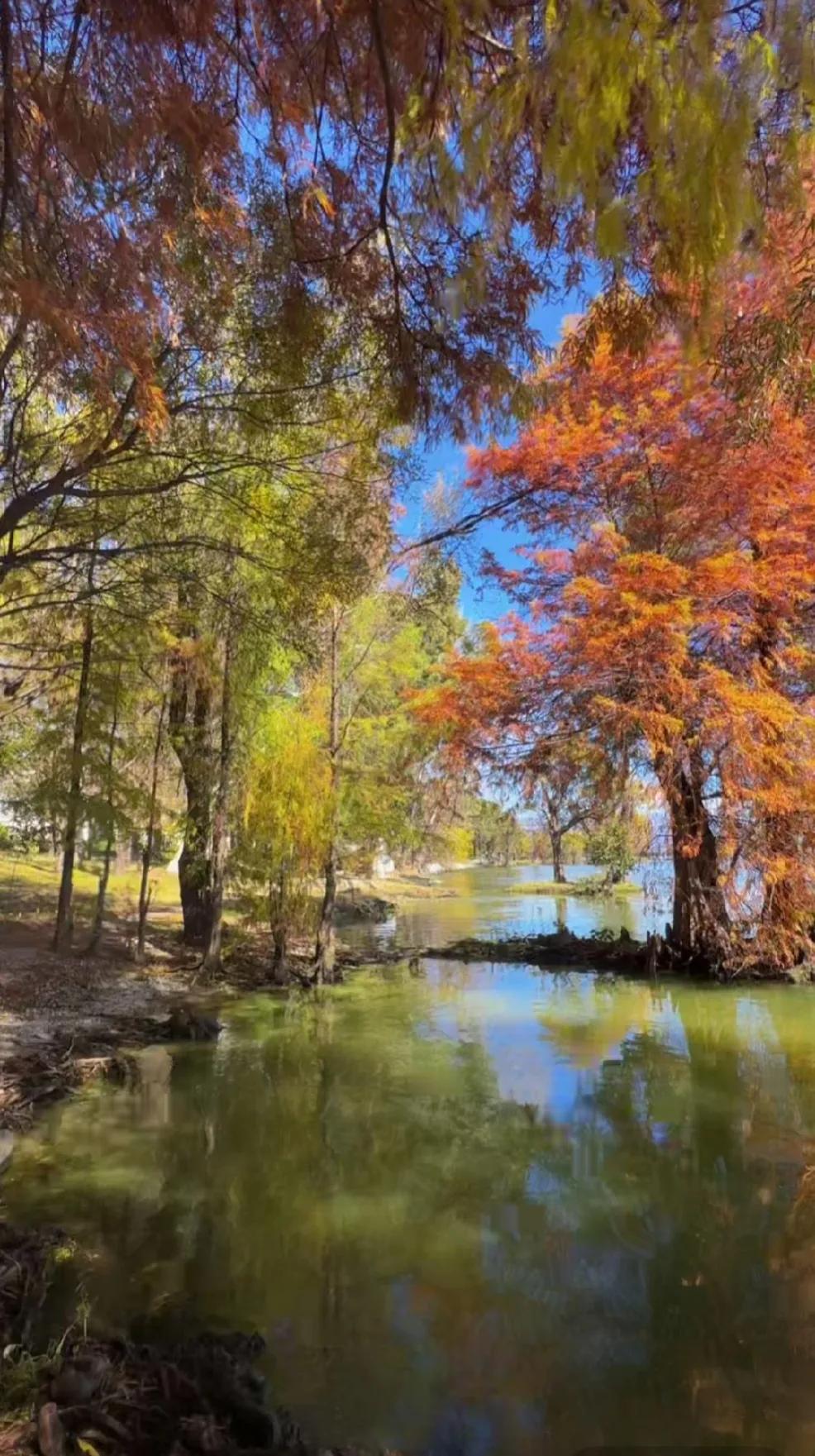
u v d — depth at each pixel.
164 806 14.27
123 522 5.62
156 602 7.23
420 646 17.66
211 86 2.27
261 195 2.97
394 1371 3.67
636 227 1.71
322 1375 3.63
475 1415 3.38
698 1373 3.66
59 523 5.65
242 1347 3.78
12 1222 5.02
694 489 12.15
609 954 15.70
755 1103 7.59
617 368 11.59
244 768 13.57
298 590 5.94
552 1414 3.38
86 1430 2.97
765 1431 3.28
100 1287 4.31
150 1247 4.80
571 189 1.66
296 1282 4.45
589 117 1.48
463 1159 6.23
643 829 13.66
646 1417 3.36
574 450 12.63
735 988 13.20
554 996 12.64
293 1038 9.95
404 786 15.29
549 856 40.91
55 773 12.69
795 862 12.27
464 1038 10.05
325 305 3.54
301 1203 5.45
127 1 2.02
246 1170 6.00
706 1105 7.50
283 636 7.04
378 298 3.28
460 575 14.13
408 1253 4.79
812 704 12.62
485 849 35.62
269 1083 8.13
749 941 13.58
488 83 1.69
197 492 5.87
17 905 16.75
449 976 14.38
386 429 4.45
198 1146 6.46
